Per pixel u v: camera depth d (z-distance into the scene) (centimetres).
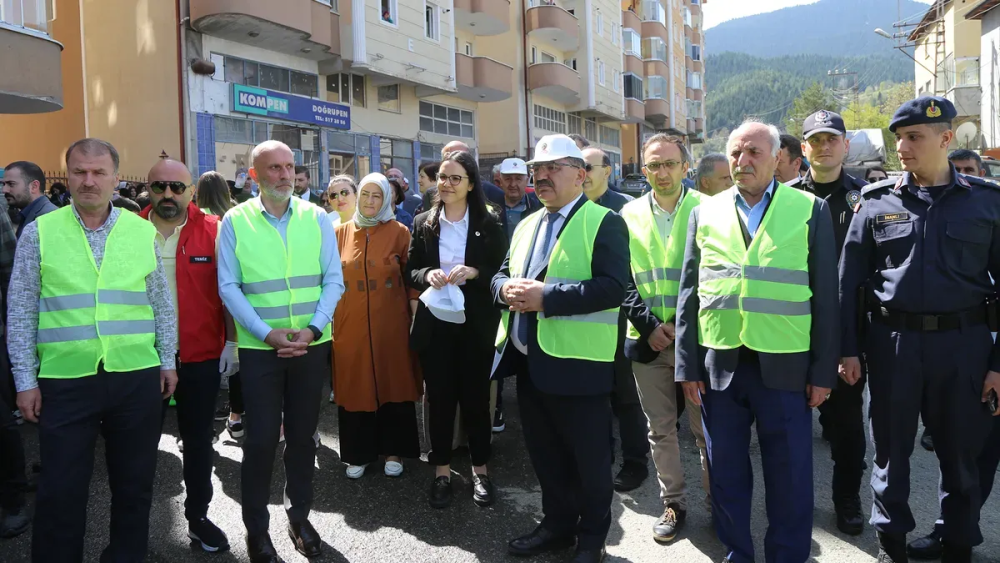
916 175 287
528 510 372
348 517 364
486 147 2375
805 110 6009
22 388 261
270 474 314
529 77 2367
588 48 2683
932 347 279
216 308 335
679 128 4119
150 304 291
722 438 284
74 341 264
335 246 340
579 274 294
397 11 1611
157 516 366
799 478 270
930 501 374
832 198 365
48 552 263
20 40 823
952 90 2592
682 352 298
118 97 1367
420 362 387
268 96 1379
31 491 398
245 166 1357
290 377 319
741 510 282
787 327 268
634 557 321
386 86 1733
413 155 1831
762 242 273
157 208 330
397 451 415
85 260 271
